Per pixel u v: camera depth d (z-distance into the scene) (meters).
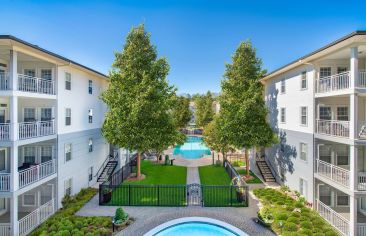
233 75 24.39
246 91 23.42
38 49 14.53
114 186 18.69
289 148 22.19
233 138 23.69
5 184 13.70
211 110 59.81
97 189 22.50
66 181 19.34
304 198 18.52
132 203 18.55
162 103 22.22
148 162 34.69
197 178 26.08
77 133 21.12
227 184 23.72
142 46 22.55
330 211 15.53
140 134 21.44
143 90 21.56
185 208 17.67
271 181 25.12
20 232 13.88
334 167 15.59
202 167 31.70
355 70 14.04
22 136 14.52
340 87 15.88
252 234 14.02
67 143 19.45
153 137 21.94
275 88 25.84
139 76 22.53
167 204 18.31
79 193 20.67
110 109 22.62
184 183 23.95
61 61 17.31
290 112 22.03
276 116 25.52
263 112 23.09
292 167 21.50
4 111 17.27
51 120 17.62
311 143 18.30
